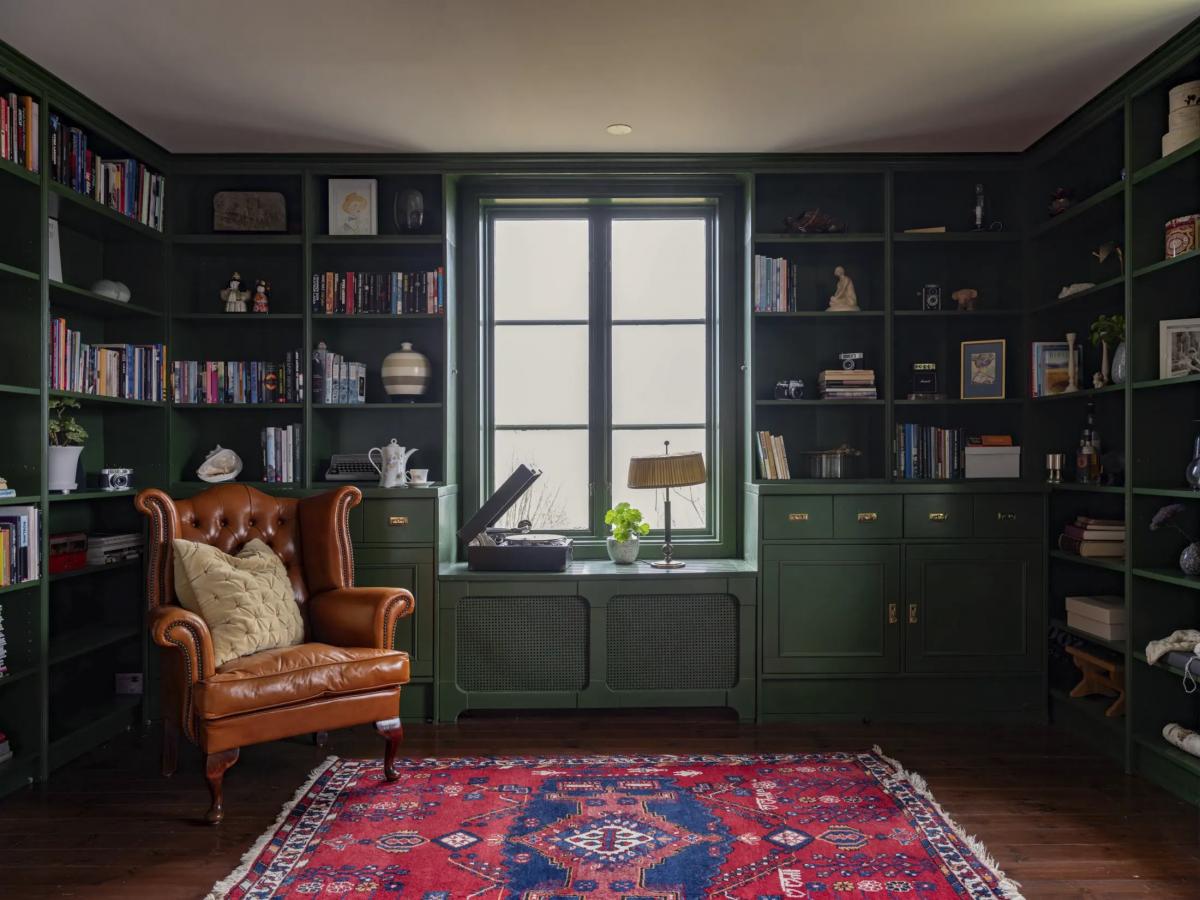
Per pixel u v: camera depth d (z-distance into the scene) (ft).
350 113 12.71
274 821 9.96
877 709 14.05
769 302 14.66
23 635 11.24
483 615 14.01
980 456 14.39
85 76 11.42
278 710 10.30
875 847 9.17
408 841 9.32
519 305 15.97
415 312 14.55
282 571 12.09
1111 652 13.32
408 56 10.88
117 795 10.77
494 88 11.85
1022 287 14.74
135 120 12.92
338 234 14.53
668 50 10.73
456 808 10.23
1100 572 14.25
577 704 14.02
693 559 15.58
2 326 11.25
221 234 14.55
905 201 15.37
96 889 8.39
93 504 14.11
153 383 13.91
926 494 14.01
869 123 13.14
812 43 10.53
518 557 14.06
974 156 14.55
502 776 11.34
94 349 12.62
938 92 12.02
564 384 15.97
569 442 15.97
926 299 14.74
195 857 9.07
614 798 10.55
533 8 9.66
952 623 14.02
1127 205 11.41
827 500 14.01
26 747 11.25
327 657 10.71
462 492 15.65
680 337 15.96
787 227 14.82
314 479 14.79
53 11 9.67
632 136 13.69
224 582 10.97
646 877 8.50
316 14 9.78
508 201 15.71
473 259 15.52
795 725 13.76
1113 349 13.04
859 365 14.84
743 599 13.98
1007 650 14.01
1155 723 11.57
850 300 14.73
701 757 12.14
